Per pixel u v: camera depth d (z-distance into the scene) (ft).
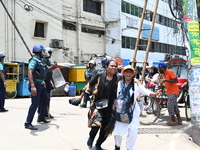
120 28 78.74
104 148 13.44
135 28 85.30
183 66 35.83
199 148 13.98
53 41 63.36
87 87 12.32
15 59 56.03
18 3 56.65
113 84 11.64
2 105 22.82
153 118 21.29
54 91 44.73
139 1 87.61
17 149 12.52
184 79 25.05
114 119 11.36
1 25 53.88
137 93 11.43
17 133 15.14
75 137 15.11
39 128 16.56
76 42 72.64
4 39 54.39
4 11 54.19
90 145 11.66
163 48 103.04
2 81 22.71
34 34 61.26
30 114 16.19
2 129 15.90
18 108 25.29
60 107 27.37
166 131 17.93
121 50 79.41
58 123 18.37
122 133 11.14
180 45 113.70
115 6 79.46
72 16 71.00
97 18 78.38
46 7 62.80
